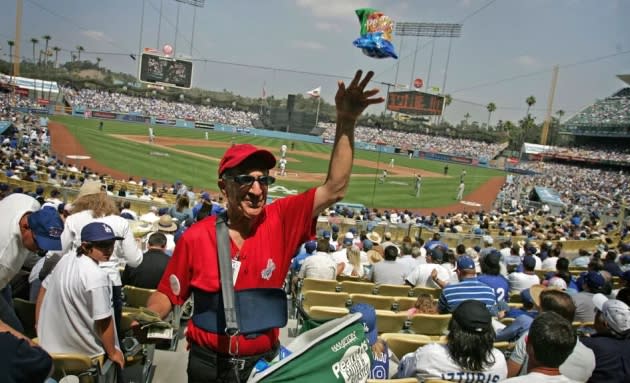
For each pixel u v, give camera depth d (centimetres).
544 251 1465
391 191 3981
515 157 8631
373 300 747
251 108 9625
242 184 232
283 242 248
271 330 238
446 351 403
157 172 3528
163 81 6122
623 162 7538
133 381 510
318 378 232
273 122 8231
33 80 8325
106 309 398
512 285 962
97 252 404
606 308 462
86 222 526
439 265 919
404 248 1167
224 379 231
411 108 5984
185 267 240
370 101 248
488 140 8581
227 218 248
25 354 232
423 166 6375
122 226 547
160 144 5125
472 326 388
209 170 3766
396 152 7788
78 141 4644
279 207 252
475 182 5241
